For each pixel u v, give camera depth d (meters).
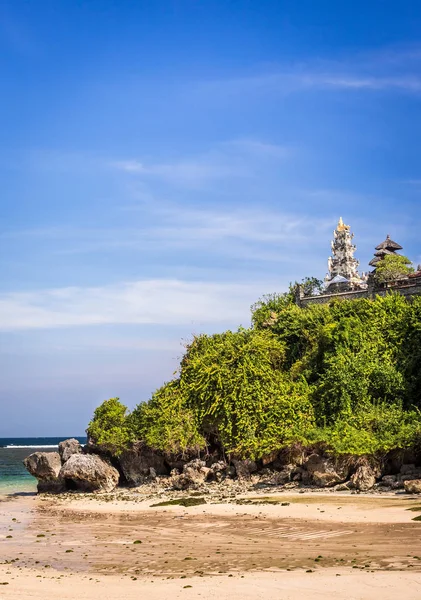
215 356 74.06
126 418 77.00
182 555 31.03
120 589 23.91
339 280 101.38
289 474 60.97
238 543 33.88
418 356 66.06
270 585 23.50
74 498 65.44
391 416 60.34
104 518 48.12
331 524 37.94
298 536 34.88
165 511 50.16
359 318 73.75
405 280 81.81
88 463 70.19
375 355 67.94
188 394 73.12
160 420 71.56
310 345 76.62
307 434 62.12
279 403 67.00
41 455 72.44
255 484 62.53
